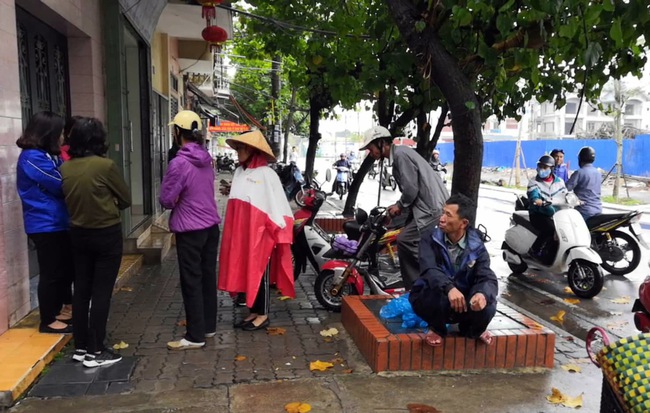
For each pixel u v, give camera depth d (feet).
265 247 14.97
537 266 22.66
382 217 17.08
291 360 13.35
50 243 13.39
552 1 11.64
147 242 25.20
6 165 13.74
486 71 17.97
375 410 10.79
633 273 24.79
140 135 31.73
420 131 25.71
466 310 12.08
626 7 12.04
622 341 6.87
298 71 32.71
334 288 17.29
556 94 20.94
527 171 86.02
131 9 25.31
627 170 76.07
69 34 20.68
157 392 11.48
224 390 11.60
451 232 12.25
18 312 14.56
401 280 17.94
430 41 13.97
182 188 13.67
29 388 11.57
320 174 113.91
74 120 12.84
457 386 11.92
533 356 12.98
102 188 12.38
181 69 54.80
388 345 12.49
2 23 13.39
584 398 11.47
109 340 14.55
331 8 26.25
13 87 14.05
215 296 14.96
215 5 24.57
